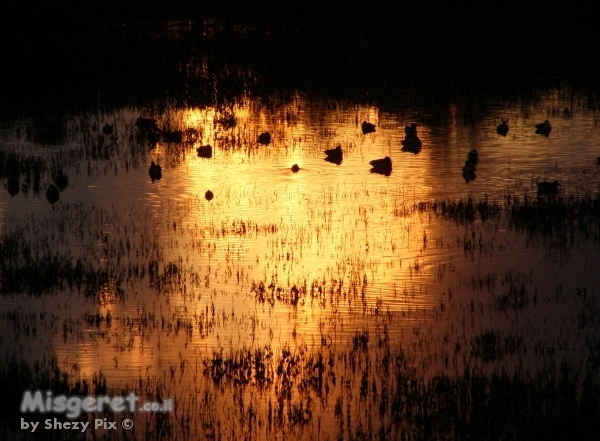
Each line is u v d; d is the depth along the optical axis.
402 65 143.62
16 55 139.12
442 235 67.81
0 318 52.41
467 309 53.75
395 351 47.97
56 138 100.38
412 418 40.72
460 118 112.38
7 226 69.00
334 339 49.62
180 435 39.53
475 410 40.84
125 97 121.44
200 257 62.84
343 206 75.56
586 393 42.03
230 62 142.38
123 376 45.16
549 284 57.59
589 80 135.75
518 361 46.69
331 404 42.50
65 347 48.53
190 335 50.19
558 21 173.38
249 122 110.19
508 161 89.88
